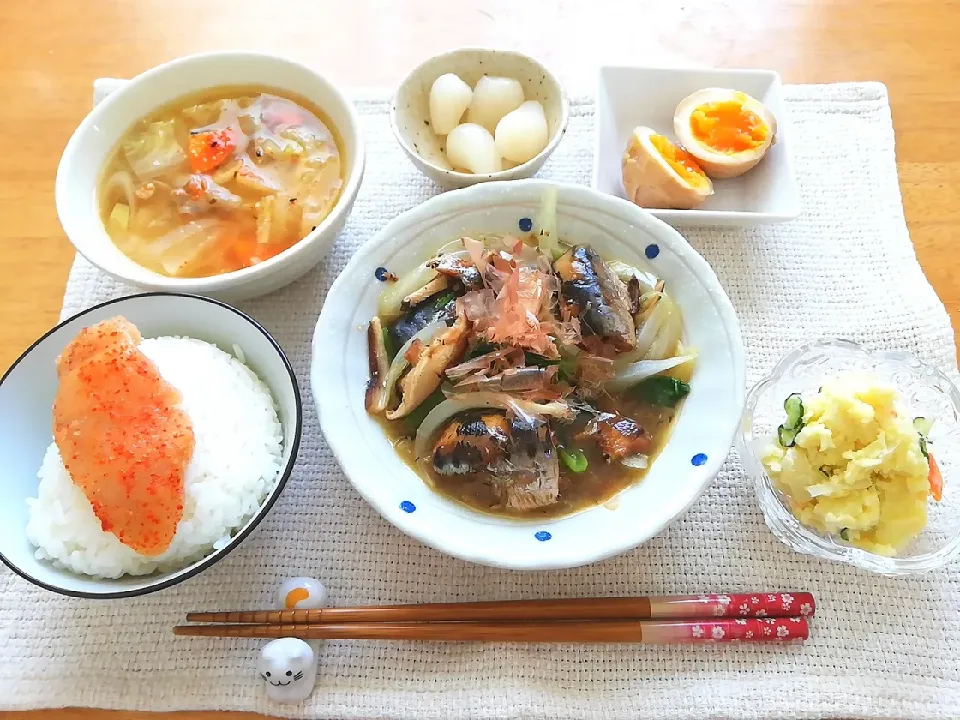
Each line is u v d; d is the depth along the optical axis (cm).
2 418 28
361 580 29
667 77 38
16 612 28
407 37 42
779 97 37
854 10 43
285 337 33
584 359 29
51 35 43
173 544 26
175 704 26
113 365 26
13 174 38
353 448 27
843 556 26
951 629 27
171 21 43
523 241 31
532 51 42
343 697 26
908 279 34
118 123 34
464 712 26
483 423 28
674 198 35
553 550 25
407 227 30
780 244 36
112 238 33
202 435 27
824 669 27
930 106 39
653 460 28
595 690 26
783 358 31
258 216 34
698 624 27
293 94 35
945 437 29
